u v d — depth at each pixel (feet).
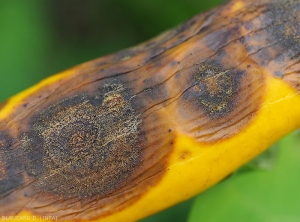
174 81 0.28
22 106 0.29
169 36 0.30
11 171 0.28
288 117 0.29
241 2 0.30
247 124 0.28
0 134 0.28
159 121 0.28
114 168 0.28
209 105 0.28
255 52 0.29
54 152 0.28
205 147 0.28
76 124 0.28
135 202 0.28
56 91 0.29
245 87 0.28
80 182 0.28
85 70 0.29
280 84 0.28
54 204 0.28
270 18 0.29
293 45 0.29
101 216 0.28
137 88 0.28
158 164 0.28
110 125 0.28
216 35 0.29
